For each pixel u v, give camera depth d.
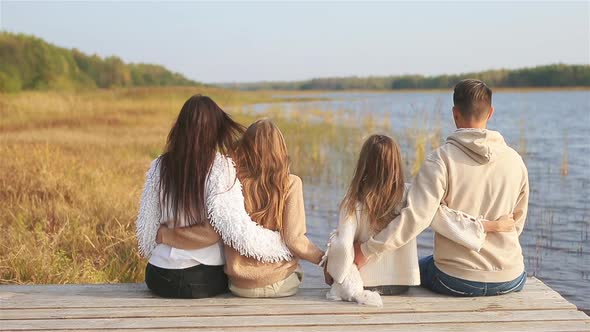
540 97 76.69
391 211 3.57
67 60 45.62
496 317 3.34
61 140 13.76
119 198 7.56
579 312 3.40
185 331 3.17
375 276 3.64
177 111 24.94
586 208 9.41
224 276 3.71
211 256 3.62
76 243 6.21
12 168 8.59
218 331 3.17
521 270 3.66
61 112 21.66
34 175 8.35
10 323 3.29
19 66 37.09
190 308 3.49
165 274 3.61
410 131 15.05
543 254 7.09
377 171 3.53
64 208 7.16
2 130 16.30
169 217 3.61
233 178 3.55
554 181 11.94
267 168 3.60
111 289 3.84
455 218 3.51
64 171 8.84
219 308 3.49
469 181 3.51
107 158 11.09
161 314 3.40
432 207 3.46
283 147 3.62
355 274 3.57
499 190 3.53
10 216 6.94
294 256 3.70
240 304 3.55
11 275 5.41
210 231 3.58
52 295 3.72
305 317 3.35
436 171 3.49
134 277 5.64
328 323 3.26
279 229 3.62
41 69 38.16
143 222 3.65
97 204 7.35
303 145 14.47
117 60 55.50
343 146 14.94
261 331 3.17
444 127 15.23
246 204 3.59
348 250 3.51
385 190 3.53
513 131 24.59
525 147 16.55
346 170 12.13
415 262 3.64
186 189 3.53
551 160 15.16
